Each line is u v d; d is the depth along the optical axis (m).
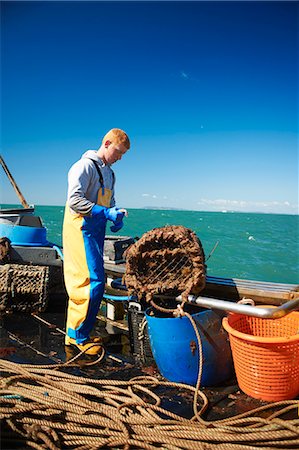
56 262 5.52
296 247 21.36
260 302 3.74
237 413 2.86
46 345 4.20
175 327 3.18
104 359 3.87
